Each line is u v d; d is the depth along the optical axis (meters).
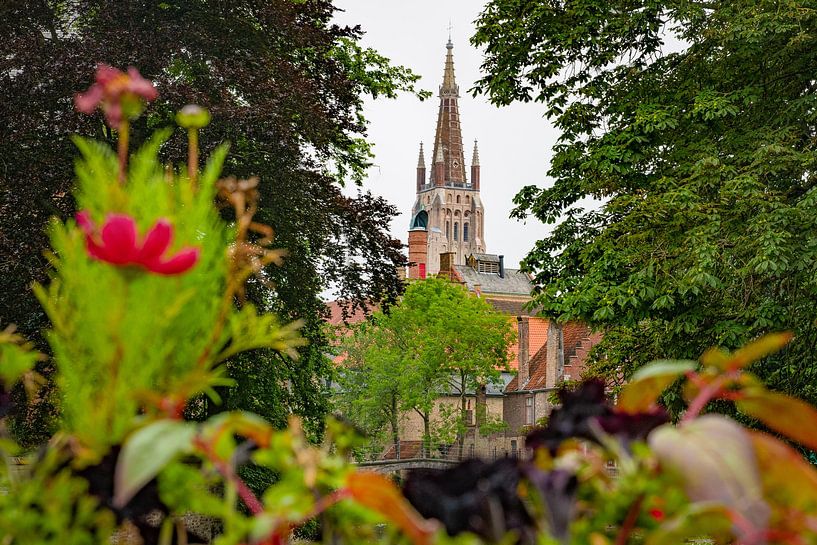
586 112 21.38
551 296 19.98
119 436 1.26
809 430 1.19
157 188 1.34
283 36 21.53
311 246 21.20
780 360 17.97
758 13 19.09
